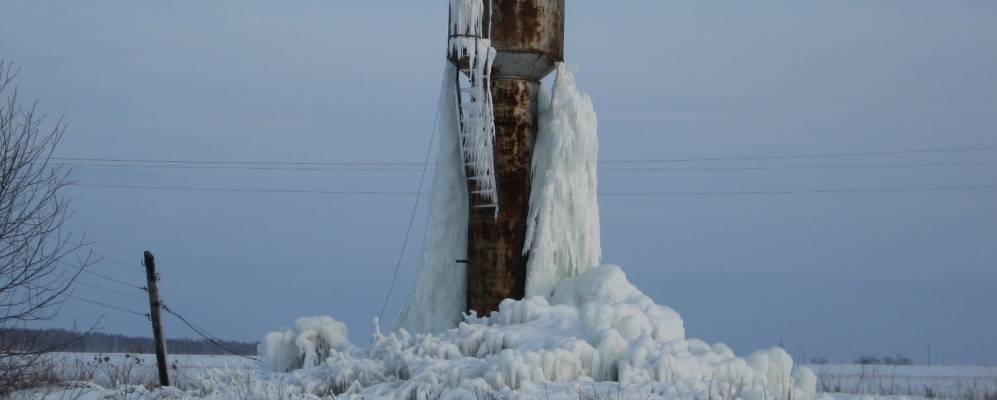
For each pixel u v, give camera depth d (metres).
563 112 33.69
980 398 31.81
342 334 30.75
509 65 33.59
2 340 21.89
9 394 22.56
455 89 33.81
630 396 21.28
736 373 23.50
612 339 24.73
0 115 20.86
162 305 28.73
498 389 22.91
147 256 28.64
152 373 32.16
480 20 32.81
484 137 33.03
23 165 20.98
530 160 34.09
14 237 20.70
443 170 34.31
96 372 31.98
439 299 34.12
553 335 26.83
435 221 34.28
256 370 30.41
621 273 31.53
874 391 32.94
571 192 33.53
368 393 24.86
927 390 32.50
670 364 23.25
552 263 33.31
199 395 25.38
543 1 33.59
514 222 33.59
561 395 21.86
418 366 25.22
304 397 23.55
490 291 33.34
